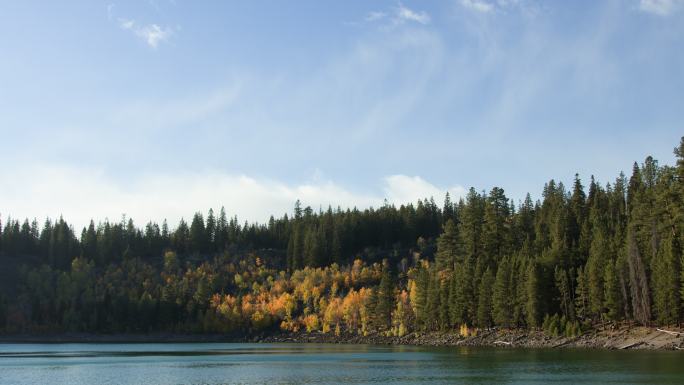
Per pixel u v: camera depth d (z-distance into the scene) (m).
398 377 78.62
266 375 84.00
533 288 132.75
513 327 141.25
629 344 110.00
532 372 78.75
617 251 129.62
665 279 110.50
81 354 137.00
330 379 78.38
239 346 170.38
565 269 139.62
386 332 177.38
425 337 161.38
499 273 140.38
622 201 183.12
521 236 176.50
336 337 187.88
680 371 74.81
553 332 127.50
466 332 148.38
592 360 90.38
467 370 84.19
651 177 181.12
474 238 167.12
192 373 88.00
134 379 81.44
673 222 119.44
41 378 83.69
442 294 158.00
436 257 179.75
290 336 199.25
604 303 121.12
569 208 180.12
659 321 112.75
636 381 67.00
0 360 116.50
